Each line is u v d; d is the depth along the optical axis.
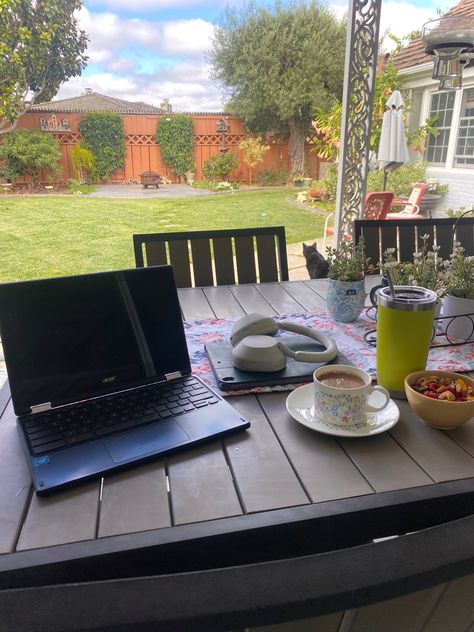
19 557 0.56
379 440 0.80
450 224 2.19
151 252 1.85
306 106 10.12
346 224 3.48
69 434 0.78
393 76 6.01
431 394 0.82
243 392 0.95
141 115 9.70
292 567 0.30
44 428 0.80
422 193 5.35
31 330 0.85
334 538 0.65
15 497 0.66
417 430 0.83
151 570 0.59
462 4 6.54
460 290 1.20
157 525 0.61
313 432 0.82
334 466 0.73
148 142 9.88
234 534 0.60
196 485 0.68
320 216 6.83
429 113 6.61
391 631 0.35
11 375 0.83
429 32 2.43
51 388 0.86
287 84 9.91
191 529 0.60
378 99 5.71
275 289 1.72
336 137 6.19
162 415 0.84
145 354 0.96
